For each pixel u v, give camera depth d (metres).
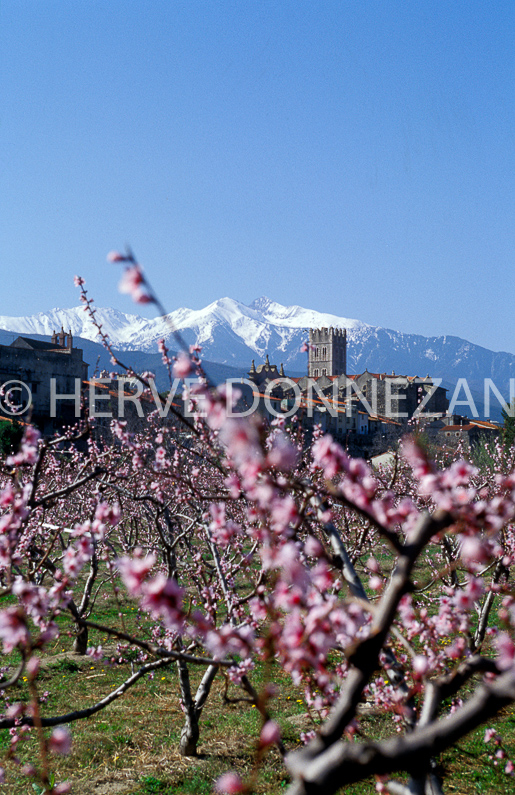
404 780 9.41
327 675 3.86
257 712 14.45
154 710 14.74
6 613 3.33
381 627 2.81
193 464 8.45
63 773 11.41
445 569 4.39
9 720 5.54
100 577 27.02
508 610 3.79
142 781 11.04
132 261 2.74
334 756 2.23
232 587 9.60
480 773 11.01
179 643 8.46
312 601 2.90
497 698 2.24
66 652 18.66
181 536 10.33
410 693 4.76
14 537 4.38
